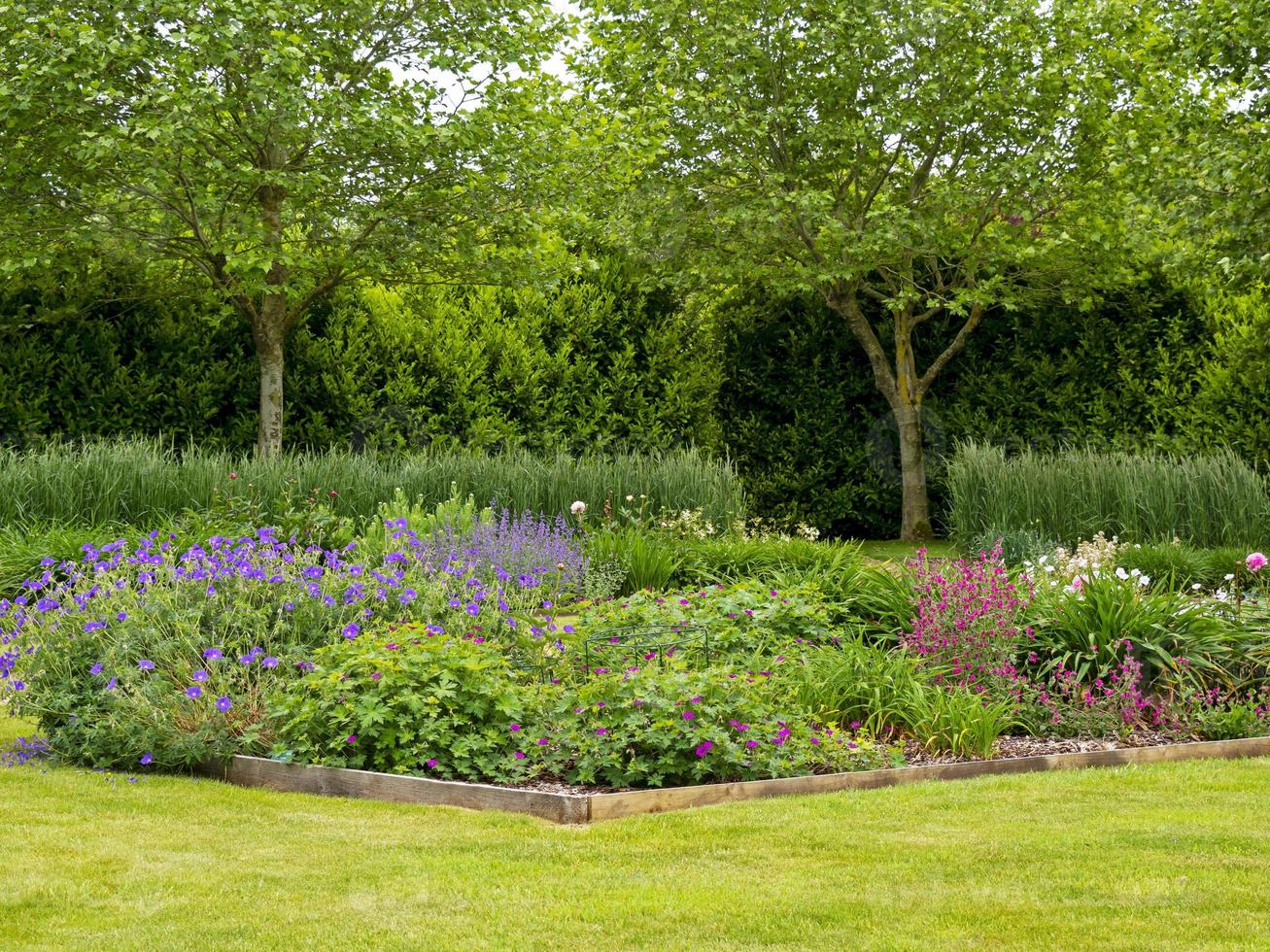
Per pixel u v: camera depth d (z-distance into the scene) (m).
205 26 12.15
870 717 5.62
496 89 13.96
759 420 17.34
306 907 3.26
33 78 11.59
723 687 5.14
